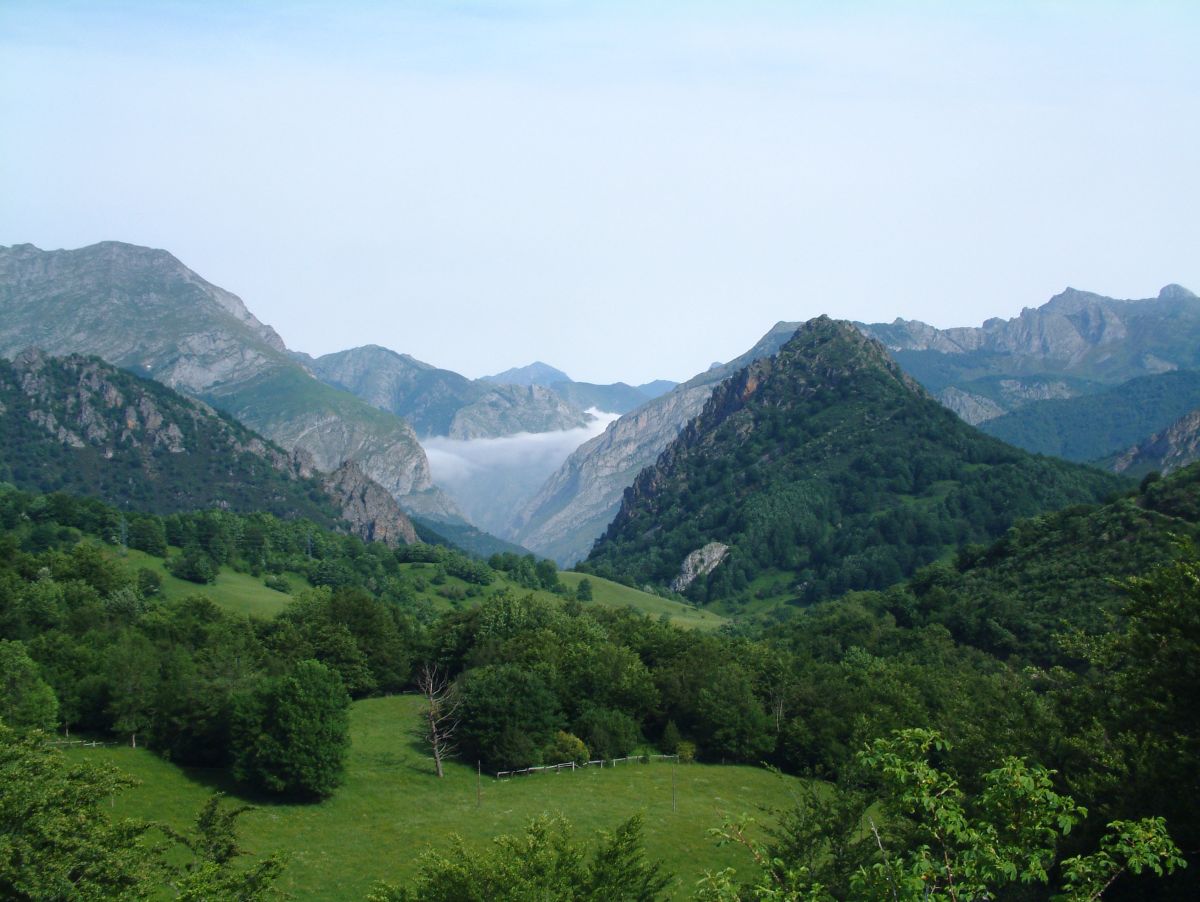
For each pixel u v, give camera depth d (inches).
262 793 3122.5
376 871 2504.9
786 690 3969.0
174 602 5762.8
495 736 3587.6
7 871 1190.9
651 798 3243.1
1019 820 808.9
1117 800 1243.8
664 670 4355.3
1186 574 1315.2
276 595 7421.3
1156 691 1333.7
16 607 4446.4
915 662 4379.9
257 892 1456.7
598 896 1561.3
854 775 1596.9
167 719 3312.0
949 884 766.5
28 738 1523.1
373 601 5634.8
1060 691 1939.0
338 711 3250.5
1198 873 1128.8
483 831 2834.6
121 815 2755.9
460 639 5211.6
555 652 4424.2
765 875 960.9
